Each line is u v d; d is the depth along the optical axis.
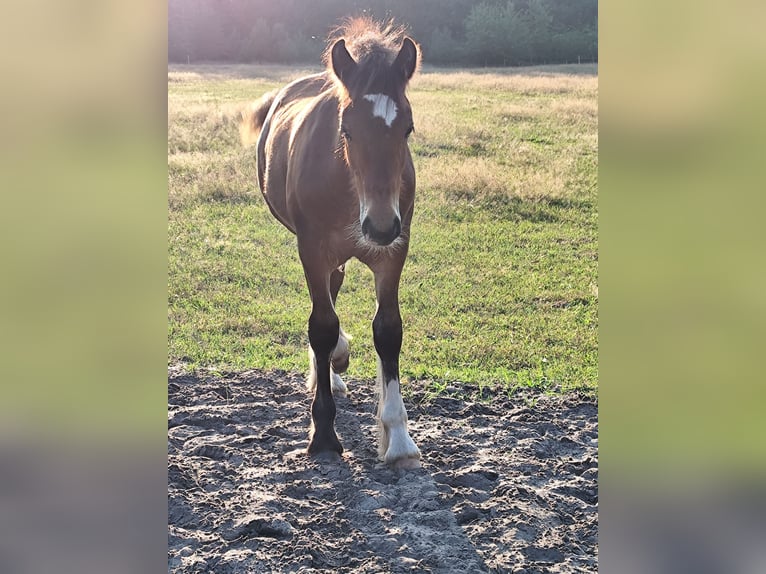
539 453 4.06
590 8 43.16
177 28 38.97
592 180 11.38
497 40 40.53
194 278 7.33
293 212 3.99
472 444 4.16
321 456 3.95
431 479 3.71
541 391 4.98
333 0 40.62
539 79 24.72
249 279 7.38
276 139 4.55
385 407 3.96
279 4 41.00
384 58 3.36
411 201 3.82
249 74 28.61
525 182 10.80
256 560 3.00
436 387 4.96
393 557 3.04
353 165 3.38
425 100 19.11
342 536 3.22
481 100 19.44
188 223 9.14
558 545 3.14
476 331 6.12
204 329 6.10
